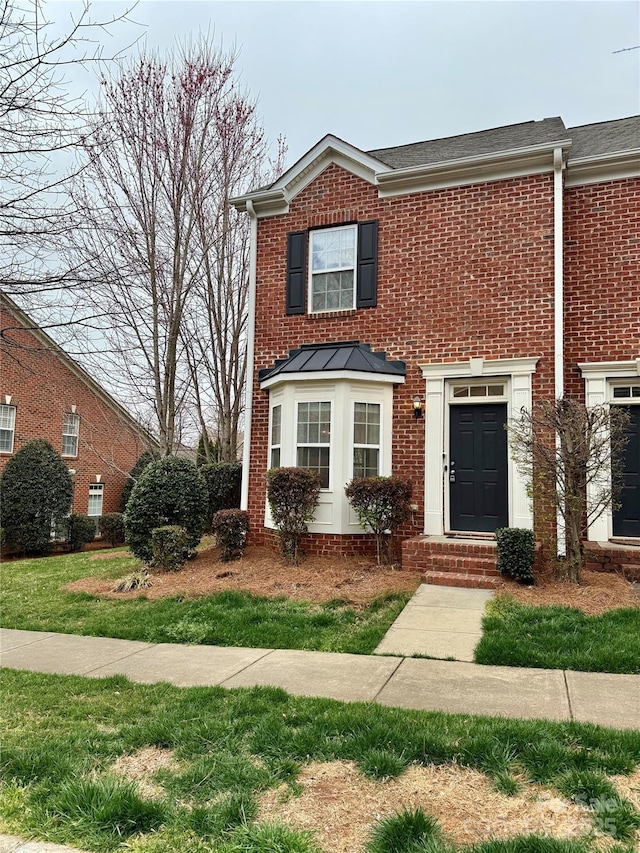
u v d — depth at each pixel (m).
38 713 4.16
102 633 6.41
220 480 11.90
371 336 9.96
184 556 9.59
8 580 9.73
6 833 2.73
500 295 9.20
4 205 4.91
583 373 8.96
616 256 9.03
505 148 9.66
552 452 7.38
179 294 13.42
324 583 7.79
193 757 3.40
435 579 7.65
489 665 4.98
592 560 8.12
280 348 10.64
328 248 10.55
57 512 17.67
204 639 6.02
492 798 2.88
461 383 9.42
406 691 4.38
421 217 9.80
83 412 21.31
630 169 9.02
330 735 3.59
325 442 9.45
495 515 9.10
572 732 3.49
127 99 12.55
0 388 18.27
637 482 8.73
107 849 2.59
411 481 9.12
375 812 2.80
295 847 2.50
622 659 4.87
